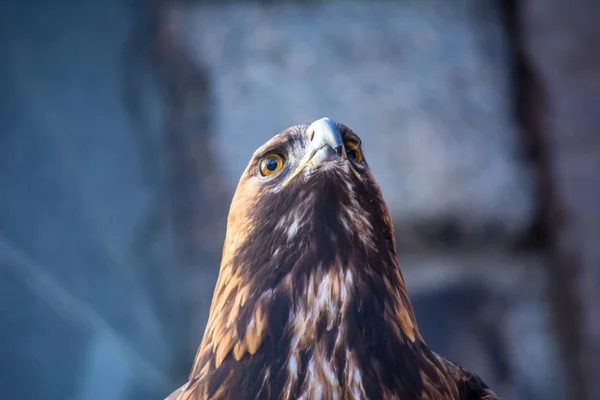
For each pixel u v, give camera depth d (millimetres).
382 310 5711
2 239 12281
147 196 12617
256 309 5684
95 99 12922
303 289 5707
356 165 6168
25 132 12633
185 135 12812
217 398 5516
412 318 5914
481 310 12016
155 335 12234
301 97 12789
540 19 12977
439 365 5824
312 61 13039
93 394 12086
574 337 11977
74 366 12164
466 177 12250
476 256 12250
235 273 5957
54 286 12312
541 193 12383
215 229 12352
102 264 12422
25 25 12984
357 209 5906
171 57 13180
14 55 12844
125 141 12812
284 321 5609
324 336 5551
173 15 13367
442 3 13391
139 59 13156
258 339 5590
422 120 12508
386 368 5512
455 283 12086
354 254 5824
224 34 13266
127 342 12250
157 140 12820
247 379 5504
